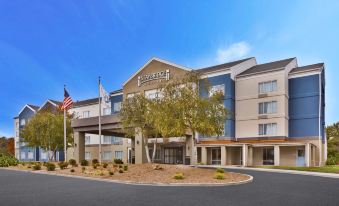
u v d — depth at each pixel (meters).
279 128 43.09
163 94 28.36
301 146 41.38
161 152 51.25
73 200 13.62
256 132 44.88
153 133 33.16
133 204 12.60
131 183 20.38
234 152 45.84
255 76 45.75
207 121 25.41
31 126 49.62
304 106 43.69
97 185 19.41
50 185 19.44
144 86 52.38
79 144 42.22
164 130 26.38
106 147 59.25
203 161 45.03
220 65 51.78
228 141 45.09
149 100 31.77
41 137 48.81
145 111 31.05
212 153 45.94
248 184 19.56
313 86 43.25
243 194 15.29
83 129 41.59
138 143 35.00
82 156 42.25
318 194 15.30
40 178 24.22
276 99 43.66
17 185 19.45
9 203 12.98
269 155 43.56
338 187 18.02
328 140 59.34
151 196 14.68
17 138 74.56
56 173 28.00
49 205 12.50
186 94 26.06
